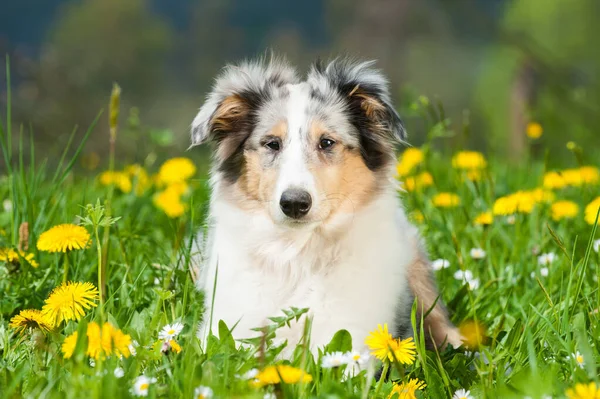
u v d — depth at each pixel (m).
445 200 9.24
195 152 13.68
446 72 52.16
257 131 6.33
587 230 8.33
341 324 5.96
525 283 7.36
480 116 47.28
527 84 24.17
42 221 7.96
